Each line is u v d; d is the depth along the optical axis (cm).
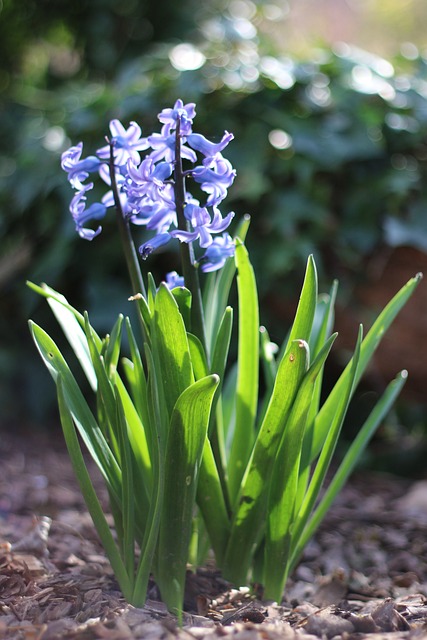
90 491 115
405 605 124
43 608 116
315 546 176
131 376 131
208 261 117
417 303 240
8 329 292
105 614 112
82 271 274
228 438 145
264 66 259
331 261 252
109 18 380
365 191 250
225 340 119
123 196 121
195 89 254
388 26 704
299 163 248
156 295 108
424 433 302
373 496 231
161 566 119
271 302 261
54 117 292
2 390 283
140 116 263
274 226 247
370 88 257
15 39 386
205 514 127
